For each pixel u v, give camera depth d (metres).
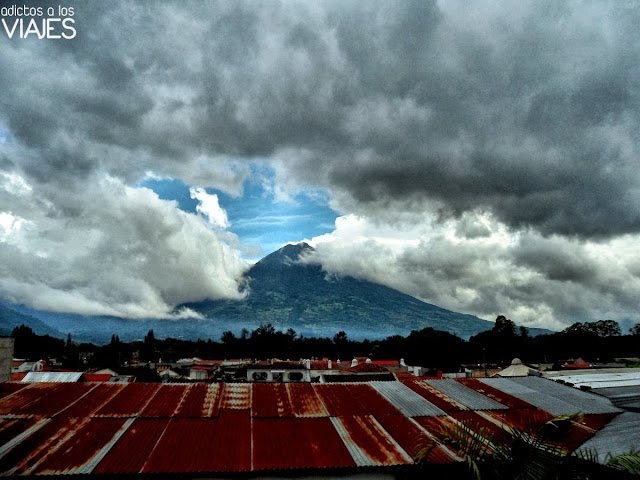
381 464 12.11
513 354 97.38
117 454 11.77
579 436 14.88
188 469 11.41
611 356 92.75
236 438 13.13
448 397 17.92
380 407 16.27
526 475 8.21
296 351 128.25
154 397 15.61
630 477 10.94
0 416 13.32
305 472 12.00
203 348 139.25
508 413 16.77
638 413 17.80
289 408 15.55
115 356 96.75
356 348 129.38
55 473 10.70
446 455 12.55
